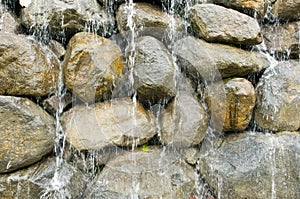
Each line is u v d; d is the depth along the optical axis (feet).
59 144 6.59
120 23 7.04
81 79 6.53
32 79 6.27
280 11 7.70
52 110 6.61
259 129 7.37
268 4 7.77
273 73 7.36
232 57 6.94
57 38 7.02
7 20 6.84
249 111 7.05
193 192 6.95
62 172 6.44
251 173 6.84
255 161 6.93
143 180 6.69
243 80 7.02
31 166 6.31
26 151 6.13
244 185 6.84
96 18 6.97
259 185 6.87
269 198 6.88
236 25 7.02
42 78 6.38
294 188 6.95
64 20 6.77
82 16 6.84
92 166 6.72
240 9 7.39
